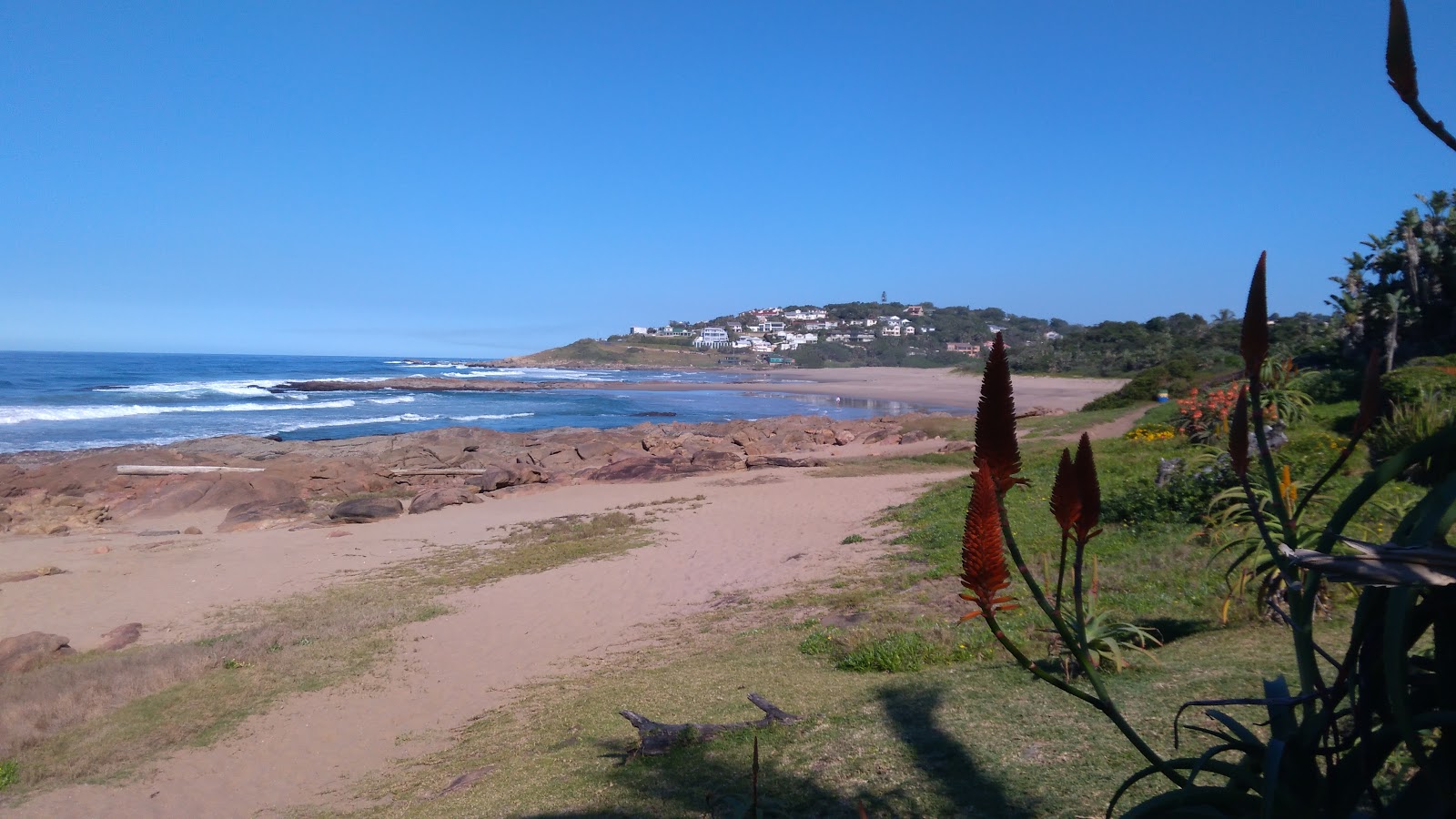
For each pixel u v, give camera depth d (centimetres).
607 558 1856
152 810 836
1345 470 1063
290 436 5038
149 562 2030
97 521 2628
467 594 1645
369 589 1748
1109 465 1756
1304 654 172
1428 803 152
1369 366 172
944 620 991
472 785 751
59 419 5459
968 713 616
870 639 940
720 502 2467
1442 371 1429
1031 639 808
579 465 3753
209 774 911
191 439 4338
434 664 1247
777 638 1102
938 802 478
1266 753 164
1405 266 2464
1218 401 1802
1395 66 146
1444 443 150
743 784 575
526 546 2089
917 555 1459
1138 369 9369
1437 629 155
